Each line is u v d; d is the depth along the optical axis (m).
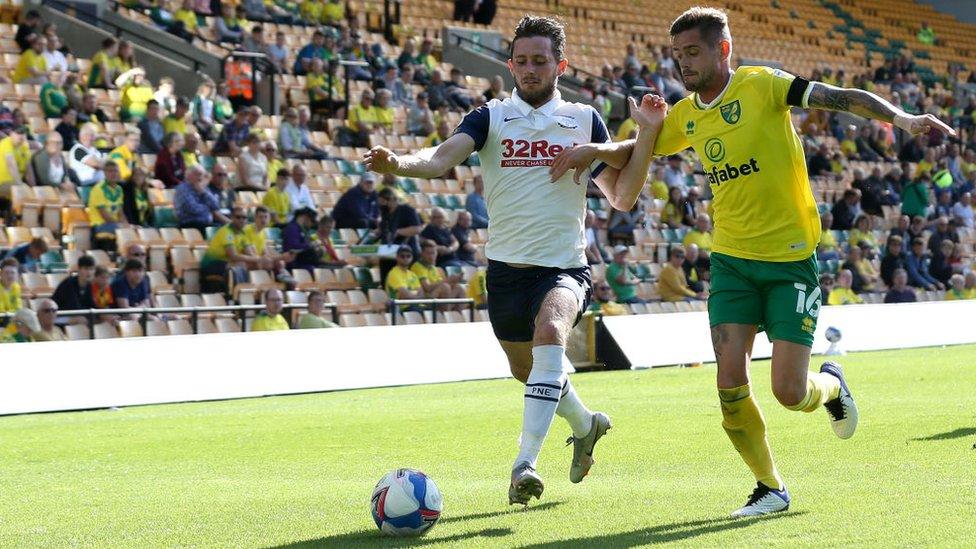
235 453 20.11
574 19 74.44
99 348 29.34
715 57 12.68
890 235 54.94
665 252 51.84
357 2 63.66
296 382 32.06
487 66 62.97
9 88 44.59
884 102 11.84
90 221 38.81
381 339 33.75
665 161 55.69
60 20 51.41
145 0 53.22
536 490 12.38
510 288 13.70
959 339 46.59
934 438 18.28
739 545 10.85
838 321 42.09
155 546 11.94
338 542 11.77
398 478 11.96
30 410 28.08
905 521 11.68
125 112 45.44
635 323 38.53
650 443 19.34
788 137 12.56
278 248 41.25
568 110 13.79
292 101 52.69
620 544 11.11
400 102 53.91
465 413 25.39
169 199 41.56
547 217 13.50
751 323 12.71
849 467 15.77
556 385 12.77
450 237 42.75
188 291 38.72
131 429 24.11
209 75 52.03
